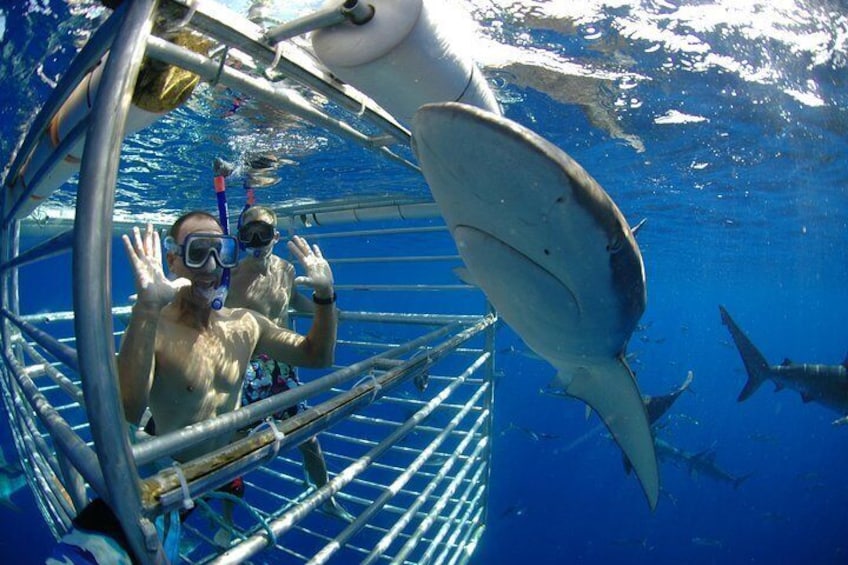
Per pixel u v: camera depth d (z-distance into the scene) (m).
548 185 1.66
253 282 4.78
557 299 2.13
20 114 5.45
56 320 4.47
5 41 4.26
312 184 10.54
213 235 2.40
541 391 8.09
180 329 2.73
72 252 0.89
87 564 1.12
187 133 7.05
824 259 23.98
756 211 14.85
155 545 1.00
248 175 9.54
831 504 45.56
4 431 21.81
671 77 6.17
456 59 1.79
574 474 33.62
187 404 2.72
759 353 9.23
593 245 1.88
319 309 3.21
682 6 4.76
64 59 4.55
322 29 1.69
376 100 1.93
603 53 5.54
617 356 2.79
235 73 1.67
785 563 26.83
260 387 4.32
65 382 2.95
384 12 1.61
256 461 1.41
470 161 1.64
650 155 9.62
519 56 5.58
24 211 2.97
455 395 25.94
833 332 96.81
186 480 1.19
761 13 4.88
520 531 24.30
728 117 7.57
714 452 13.73
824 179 11.38
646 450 3.47
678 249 23.92
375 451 2.19
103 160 0.91
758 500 39.88
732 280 36.59
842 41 5.43
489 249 1.98
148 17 1.03
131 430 2.03
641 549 23.94
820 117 7.61
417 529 3.33
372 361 2.42
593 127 8.02
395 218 6.21
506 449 35.16
